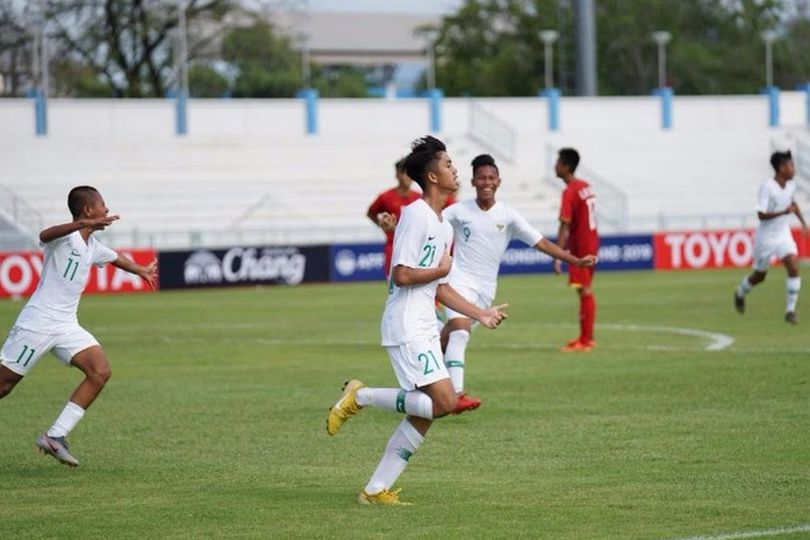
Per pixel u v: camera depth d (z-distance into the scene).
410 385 21.89
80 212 25.86
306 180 111.88
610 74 185.38
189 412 32.94
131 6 159.88
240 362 44.25
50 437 25.22
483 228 34.22
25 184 105.62
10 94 158.25
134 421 31.61
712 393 33.94
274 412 32.72
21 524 21.22
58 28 157.88
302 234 104.94
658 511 21.23
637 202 121.38
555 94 127.62
